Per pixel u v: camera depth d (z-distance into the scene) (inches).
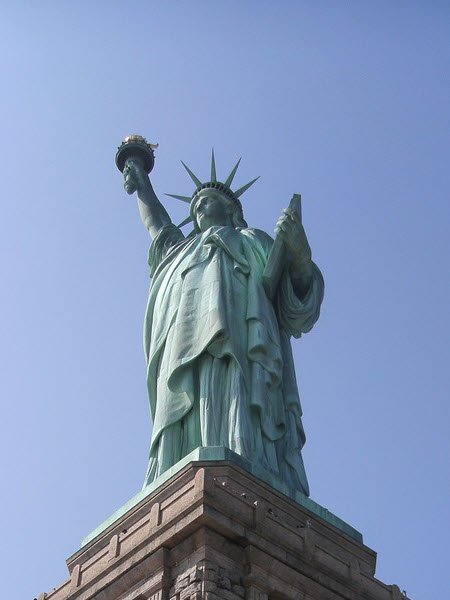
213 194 3388.3
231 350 2738.7
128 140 3927.2
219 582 2098.9
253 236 3181.6
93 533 2508.6
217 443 2598.4
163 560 2181.3
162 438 2682.1
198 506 2172.7
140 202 3727.9
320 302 3097.9
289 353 2987.2
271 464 2615.7
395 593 2436.0
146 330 3088.1
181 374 2751.0
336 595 2299.5
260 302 2918.3
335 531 2474.2
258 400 2687.0
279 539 2252.7
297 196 3034.0
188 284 2965.1
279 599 2198.6
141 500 2411.4
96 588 2305.6
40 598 2449.6
